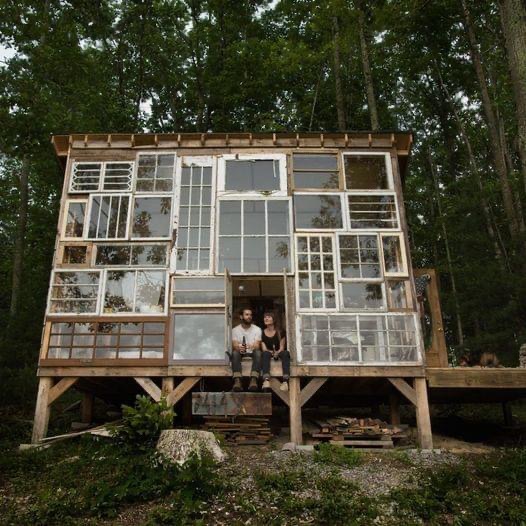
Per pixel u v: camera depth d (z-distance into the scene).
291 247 11.49
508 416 13.53
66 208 11.86
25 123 16.92
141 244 11.52
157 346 10.70
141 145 12.40
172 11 24.14
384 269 11.34
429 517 7.56
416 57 23.94
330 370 10.62
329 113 24.84
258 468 8.84
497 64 24.91
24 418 13.73
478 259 20.08
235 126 25.20
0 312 20.41
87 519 7.31
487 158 28.19
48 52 18.55
